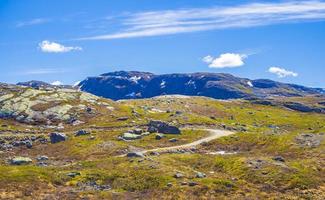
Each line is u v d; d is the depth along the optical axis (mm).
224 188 87562
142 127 183375
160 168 101312
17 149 150625
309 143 122500
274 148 126375
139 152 128625
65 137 159000
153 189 87125
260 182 92750
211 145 142000
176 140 154000
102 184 90938
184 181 91250
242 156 118438
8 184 84062
